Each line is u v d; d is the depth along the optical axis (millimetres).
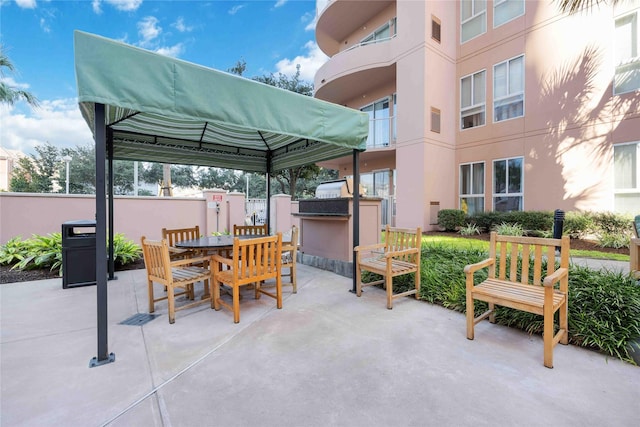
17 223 6016
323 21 11406
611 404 1683
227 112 2605
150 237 7281
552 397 1748
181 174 26750
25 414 1631
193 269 3479
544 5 7641
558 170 7492
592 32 6902
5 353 2314
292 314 3119
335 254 5078
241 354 2287
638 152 6328
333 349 2352
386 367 2088
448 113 9391
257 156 5914
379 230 5121
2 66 9906
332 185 6461
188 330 2738
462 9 9469
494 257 2838
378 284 4184
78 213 6527
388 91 10914
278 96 2945
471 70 9242
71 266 4125
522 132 8117
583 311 2482
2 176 25500
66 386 1887
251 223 12922
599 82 6832
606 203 6770
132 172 23828
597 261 4812
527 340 2488
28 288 4121
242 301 3576
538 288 2537
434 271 3791
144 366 2127
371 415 1616
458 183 9578
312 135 3236
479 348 2355
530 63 7938
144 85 2219
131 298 3709
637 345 2137
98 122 2154
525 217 7414
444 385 1874
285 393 1810
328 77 10734
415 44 8805
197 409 1673
